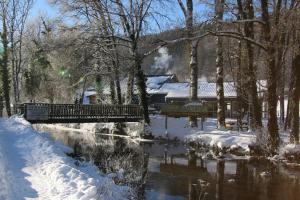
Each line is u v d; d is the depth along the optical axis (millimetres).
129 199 12016
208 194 16328
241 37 24562
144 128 35469
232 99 53156
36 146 15578
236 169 21406
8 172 11234
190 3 31016
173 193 16344
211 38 45438
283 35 26438
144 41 35531
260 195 16234
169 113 33656
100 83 50219
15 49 52906
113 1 35656
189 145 30141
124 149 28641
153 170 21109
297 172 20500
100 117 35812
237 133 28672
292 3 25766
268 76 24375
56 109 33812
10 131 19594
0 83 52938
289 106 34531
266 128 26234
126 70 36500
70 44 36219
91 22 36500
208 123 36406
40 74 63500
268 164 22688
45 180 10766
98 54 38688
